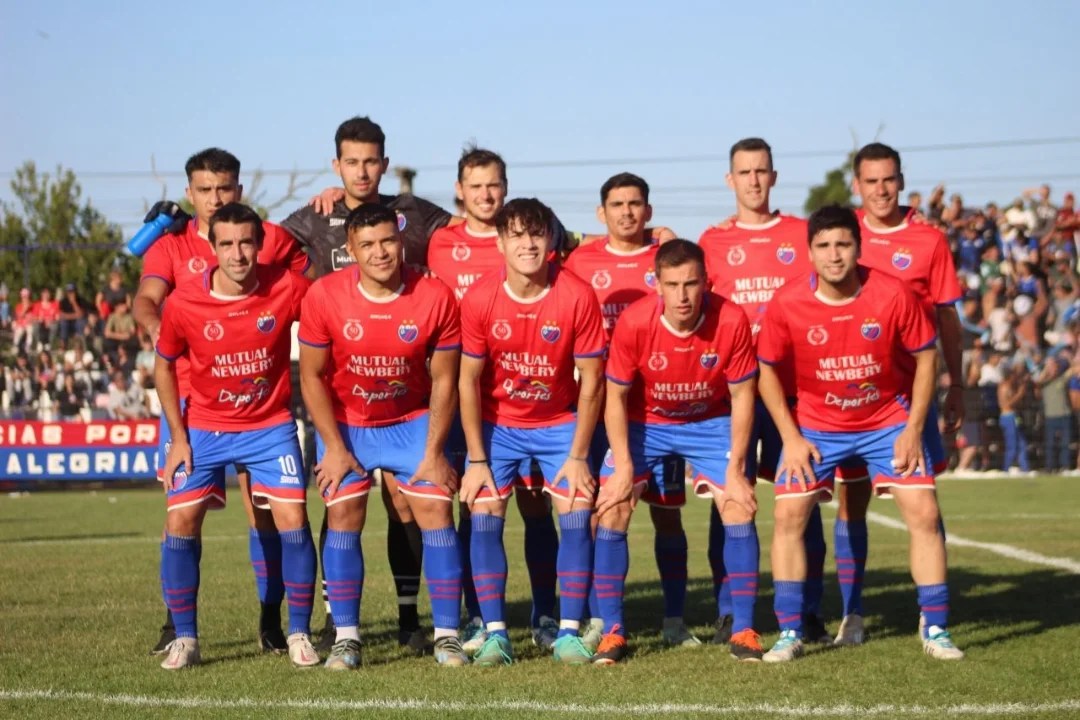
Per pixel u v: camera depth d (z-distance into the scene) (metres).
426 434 6.70
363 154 7.38
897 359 6.75
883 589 9.36
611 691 5.71
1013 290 23.67
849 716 5.12
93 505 18.50
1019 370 22.23
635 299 7.52
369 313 6.41
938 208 25.98
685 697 5.55
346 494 6.60
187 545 6.55
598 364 6.69
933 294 7.51
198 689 5.81
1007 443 22.06
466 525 7.58
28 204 36.84
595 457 7.15
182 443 6.62
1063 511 15.48
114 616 8.15
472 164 7.34
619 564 6.80
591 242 7.74
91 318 23.94
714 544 7.49
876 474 6.89
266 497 6.67
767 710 5.25
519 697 5.59
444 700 5.54
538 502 7.41
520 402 6.86
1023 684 5.76
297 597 6.65
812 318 6.59
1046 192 27.42
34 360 23.91
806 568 7.07
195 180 7.27
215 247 6.32
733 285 7.67
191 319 6.43
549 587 7.46
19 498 20.16
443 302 6.48
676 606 7.33
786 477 6.70
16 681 6.00
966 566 10.35
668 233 7.77
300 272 7.51
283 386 6.70
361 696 5.64
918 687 5.73
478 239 7.47
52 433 19.94
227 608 8.52
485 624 6.79
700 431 7.01
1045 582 9.38
